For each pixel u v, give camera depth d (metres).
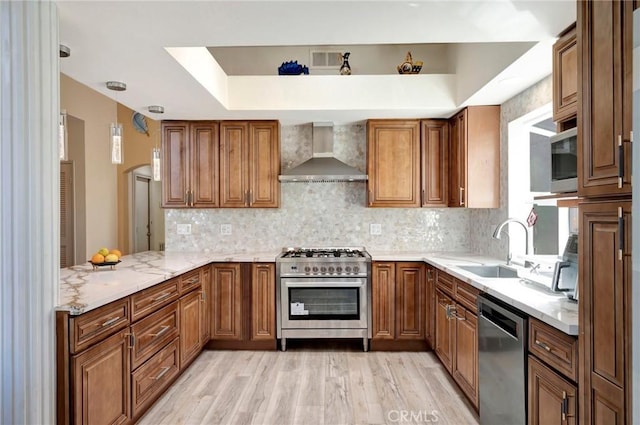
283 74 3.94
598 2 1.42
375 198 3.98
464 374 2.71
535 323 1.79
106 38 2.12
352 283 3.72
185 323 3.13
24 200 1.72
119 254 3.02
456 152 3.78
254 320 3.77
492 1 1.80
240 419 2.52
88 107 5.45
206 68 3.00
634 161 1.09
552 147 1.99
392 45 4.31
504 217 3.45
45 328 1.76
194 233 4.36
